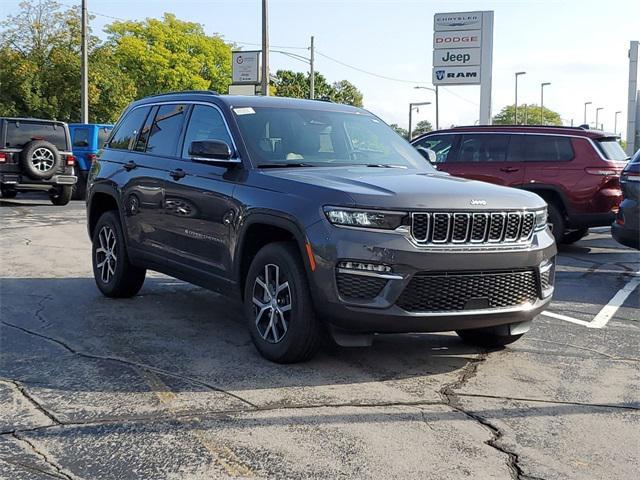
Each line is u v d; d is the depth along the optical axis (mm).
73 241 11508
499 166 11508
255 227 5219
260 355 5277
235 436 3820
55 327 6074
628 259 10734
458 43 30516
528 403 4410
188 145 6254
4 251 10352
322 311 4645
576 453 3688
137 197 6691
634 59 31016
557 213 11219
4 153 17438
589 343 5867
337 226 4578
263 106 6113
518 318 4934
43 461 3520
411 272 4492
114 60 42188
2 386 4570
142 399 4359
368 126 6527
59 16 39375
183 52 56250
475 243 4688
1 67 37531
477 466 3506
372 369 5020
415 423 4039
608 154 11062
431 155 6680
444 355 5418
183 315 6570
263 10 27000
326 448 3682
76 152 21016
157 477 3363
